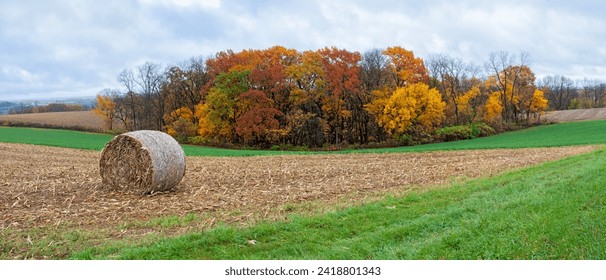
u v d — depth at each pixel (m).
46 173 19.05
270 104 56.72
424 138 58.31
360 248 6.94
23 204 11.56
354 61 57.69
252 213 9.80
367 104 58.06
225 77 56.47
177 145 14.45
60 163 24.66
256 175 17.92
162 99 74.00
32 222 9.45
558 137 51.62
